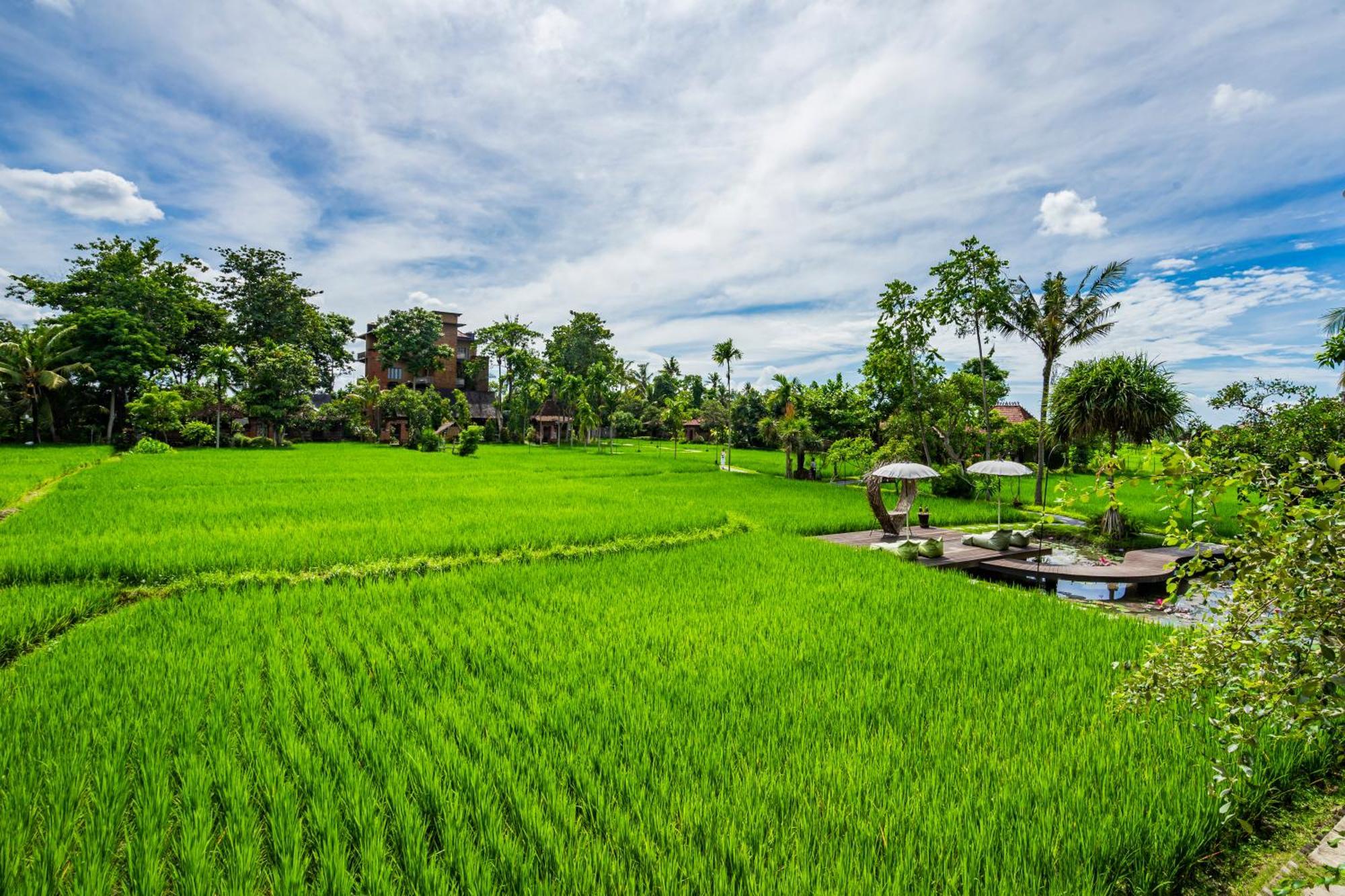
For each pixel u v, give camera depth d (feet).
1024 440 97.66
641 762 13.50
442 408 191.21
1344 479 6.99
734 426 213.25
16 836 10.77
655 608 25.72
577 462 118.21
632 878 9.94
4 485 55.26
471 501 54.95
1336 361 43.86
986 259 73.20
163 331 142.51
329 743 13.93
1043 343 70.28
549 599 26.73
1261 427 34.88
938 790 12.52
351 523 41.96
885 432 90.38
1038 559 38.58
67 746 13.89
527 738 14.53
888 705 16.48
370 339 225.97
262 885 10.40
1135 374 50.39
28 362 118.32
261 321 165.37
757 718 15.55
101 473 71.61
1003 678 18.53
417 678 17.89
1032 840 10.87
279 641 20.76
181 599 25.71
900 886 9.92
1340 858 10.71
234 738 14.34
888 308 82.02
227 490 58.90
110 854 10.82
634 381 313.94
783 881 9.96
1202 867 10.98
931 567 34.24
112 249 139.33
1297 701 7.31
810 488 80.43
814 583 29.96
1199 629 8.90
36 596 24.38
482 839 11.09
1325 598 7.04
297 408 154.81
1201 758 13.20
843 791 12.49
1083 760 13.62
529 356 216.54
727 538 42.57
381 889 9.93
